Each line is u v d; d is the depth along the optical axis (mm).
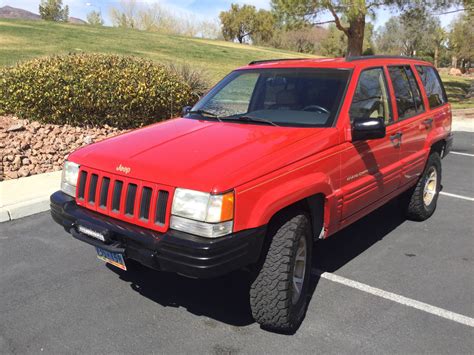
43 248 5008
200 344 3377
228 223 3039
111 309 3832
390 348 3326
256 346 3352
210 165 3217
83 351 3297
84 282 4277
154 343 3387
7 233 5402
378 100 4602
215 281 4301
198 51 29641
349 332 3516
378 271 4520
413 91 5387
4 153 7695
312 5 17297
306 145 3615
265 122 4078
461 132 13617
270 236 3346
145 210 3256
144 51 25938
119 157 3518
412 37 59250
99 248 3594
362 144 4168
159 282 4281
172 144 3629
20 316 3723
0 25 28859
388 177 4660
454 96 26203
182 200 3080
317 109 4133
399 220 5910
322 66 4492
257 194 3172
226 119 4281
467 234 5484
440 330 3547
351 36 18859
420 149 5395
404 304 3916
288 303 3328
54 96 9102
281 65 4746
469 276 4430
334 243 5195
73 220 3600
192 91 10633
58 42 24734
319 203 3764
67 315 3740
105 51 23469
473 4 18078
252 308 3402
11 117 9602
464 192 7270
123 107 9406
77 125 9586
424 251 4996
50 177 7125
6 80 9602
